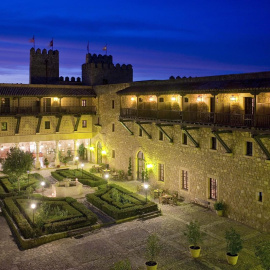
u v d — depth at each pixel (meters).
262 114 23.34
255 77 24.70
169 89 29.80
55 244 22.36
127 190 32.78
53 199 30.12
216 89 24.73
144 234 23.73
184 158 30.86
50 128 45.19
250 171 24.53
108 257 20.41
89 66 49.09
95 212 28.39
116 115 41.91
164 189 33.66
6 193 31.44
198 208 28.78
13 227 24.45
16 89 42.28
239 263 19.44
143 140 36.66
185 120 28.80
